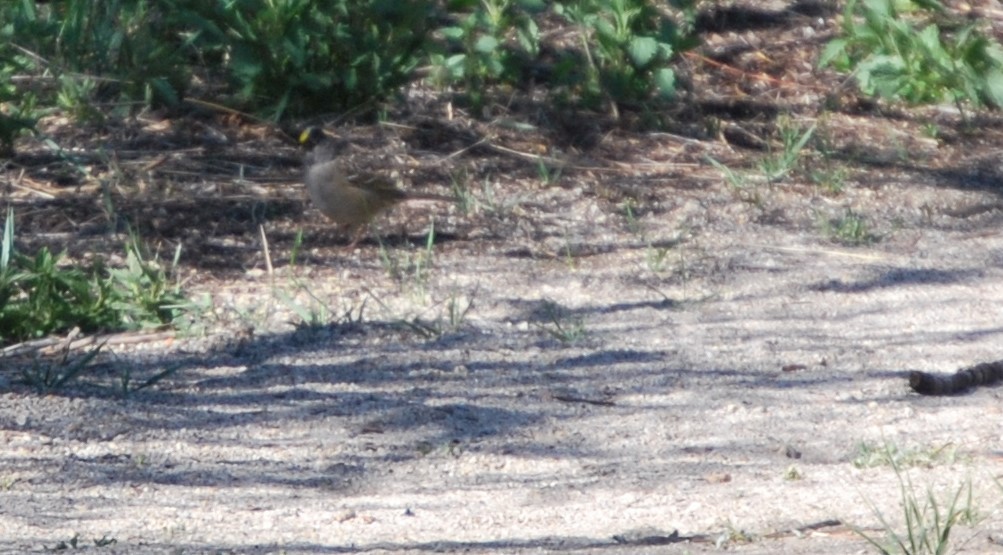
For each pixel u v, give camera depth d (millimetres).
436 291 12172
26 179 13672
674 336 11281
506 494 8219
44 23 15062
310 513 7852
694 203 14422
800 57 18109
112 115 14797
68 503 7914
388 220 13594
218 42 15117
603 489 8281
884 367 10672
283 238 13086
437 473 8602
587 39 16703
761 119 16750
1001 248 13719
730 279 12680
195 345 10945
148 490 8172
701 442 9141
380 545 7238
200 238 12930
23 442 8758
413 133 15289
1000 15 19594
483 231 13523
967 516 7512
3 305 11078
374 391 10000
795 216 14336
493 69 16125
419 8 15305
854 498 7996
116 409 9398
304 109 15250
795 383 10273
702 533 7465
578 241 13469
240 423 9320
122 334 11180
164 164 14125
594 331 11367
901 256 13406
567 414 9625
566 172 14953
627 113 16266
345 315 11477
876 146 16344
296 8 14867
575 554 7043
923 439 9109
